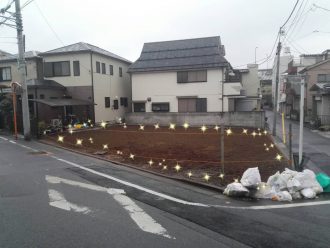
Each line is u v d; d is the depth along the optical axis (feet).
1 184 22.74
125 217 16.02
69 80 74.95
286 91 112.88
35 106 62.39
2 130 62.44
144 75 84.23
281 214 16.75
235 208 17.79
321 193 20.77
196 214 16.66
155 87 83.46
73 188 21.70
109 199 19.21
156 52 89.04
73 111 75.25
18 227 14.57
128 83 95.96
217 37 89.15
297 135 55.93
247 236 13.73
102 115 78.69
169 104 82.53
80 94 74.28
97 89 75.97
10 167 29.04
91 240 13.16
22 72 49.80
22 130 58.75
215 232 14.15
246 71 103.60
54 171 27.37
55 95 73.05
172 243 12.92
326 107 67.77
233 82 76.79
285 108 122.42
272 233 14.08
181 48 88.07
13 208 17.30
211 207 17.94
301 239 13.46
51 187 21.86
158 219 15.79
